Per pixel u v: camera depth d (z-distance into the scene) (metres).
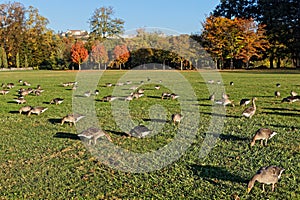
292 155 10.34
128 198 7.68
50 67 87.69
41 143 12.17
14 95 27.38
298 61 77.69
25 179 8.81
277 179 7.80
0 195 7.88
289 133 12.95
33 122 15.92
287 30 71.12
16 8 86.25
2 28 86.44
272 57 73.00
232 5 83.25
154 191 8.02
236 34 62.97
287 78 41.00
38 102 22.97
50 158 10.49
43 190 8.15
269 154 10.43
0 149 11.46
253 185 8.05
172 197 7.68
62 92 29.12
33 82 40.91
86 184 8.48
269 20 74.69
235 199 7.47
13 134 13.55
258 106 19.67
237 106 19.92
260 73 52.69
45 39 89.62
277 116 16.50
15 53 88.50
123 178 8.86
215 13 85.81
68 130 14.14
